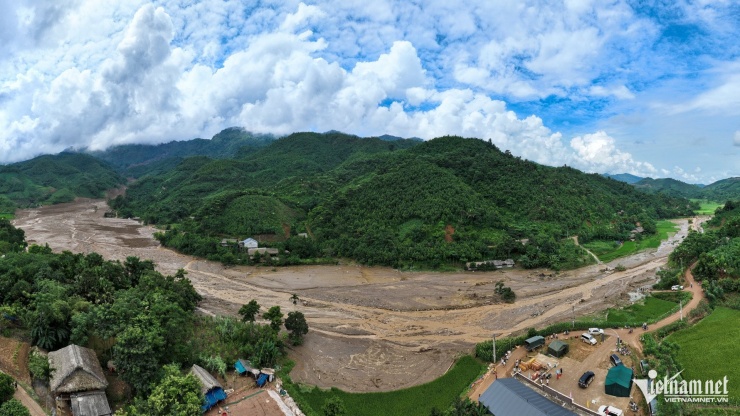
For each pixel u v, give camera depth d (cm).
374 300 12912
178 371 6644
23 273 9294
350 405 7244
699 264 13075
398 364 8850
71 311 7438
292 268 17038
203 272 16188
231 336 8688
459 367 8488
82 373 6100
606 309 11656
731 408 6388
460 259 16488
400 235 18400
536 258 16588
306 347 9544
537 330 9719
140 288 10181
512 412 6281
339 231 19638
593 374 7494
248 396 7025
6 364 6200
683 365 7731
